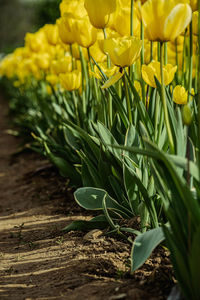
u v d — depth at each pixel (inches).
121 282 48.2
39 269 51.9
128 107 52.4
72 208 63.2
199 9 46.4
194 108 51.7
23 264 53.2
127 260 50.5
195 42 59.4
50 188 71.5
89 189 53.5
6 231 60.4
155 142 50.6
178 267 44.8
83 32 56.2
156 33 45.6
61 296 47.7
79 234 56.4
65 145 68.1
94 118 62.3
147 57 56.0
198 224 43.5
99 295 46.9
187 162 43.2
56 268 51.5
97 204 53.2
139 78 56.0
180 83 57.4
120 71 50.9
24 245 56.7
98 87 59.4
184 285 44.6
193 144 48.1
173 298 45.0
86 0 53.0
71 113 68.2
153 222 50.4
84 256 52.1
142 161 52.7
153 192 52.3
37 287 49.4
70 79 60.6
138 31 55.3
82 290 47.8
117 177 54.4
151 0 44.9
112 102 56.9
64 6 61.3
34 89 109.4
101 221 54.5
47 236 57.6
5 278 51.3
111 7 53.0
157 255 50.4
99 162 54.9
